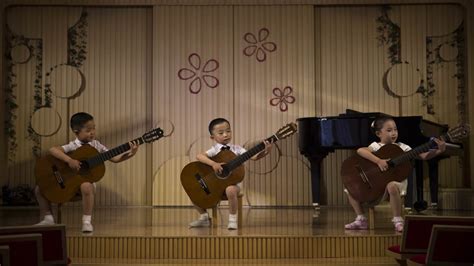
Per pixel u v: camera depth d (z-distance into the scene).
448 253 2.72
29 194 7.33
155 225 4.96
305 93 7.39
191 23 7.46
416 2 7.42
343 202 7.39
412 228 3.15
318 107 7.44
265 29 7.44
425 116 7.40
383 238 4.14
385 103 7.43
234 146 4.83
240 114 7.39
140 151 7.46
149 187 7.45
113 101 7.47
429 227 3.12
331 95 7.44
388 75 7.43
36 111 7.46
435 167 6.32
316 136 6.03
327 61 7.47
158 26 7.46
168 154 7.39
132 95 7.48
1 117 7.41
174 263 3.92
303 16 7.45
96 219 5.57
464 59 7.40
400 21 7.46
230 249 4.09
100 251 4.13
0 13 7.42
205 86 7.41
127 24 7.54
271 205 7.36
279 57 7.43
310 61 7.41
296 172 7.37
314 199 6.43
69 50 7.50
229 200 4.54
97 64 7.50
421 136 5.64
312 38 7.43
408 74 7.43
